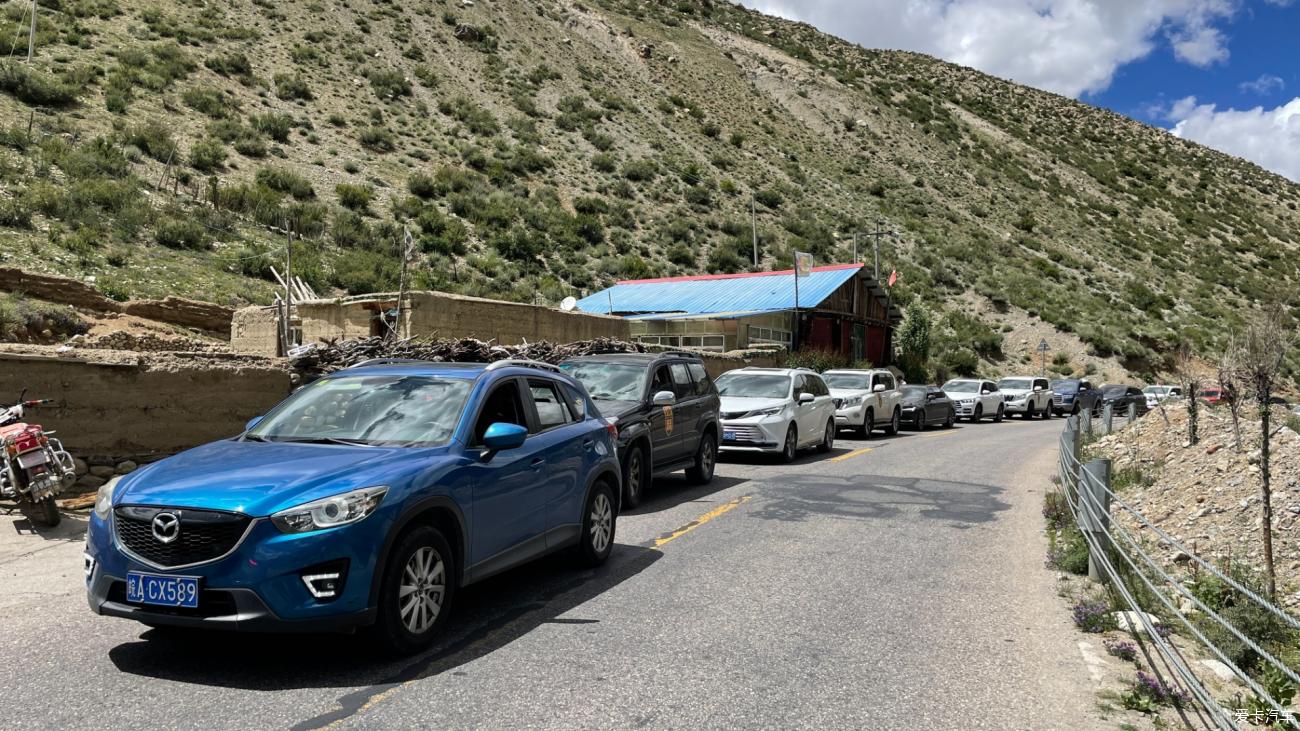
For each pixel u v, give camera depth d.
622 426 10.05
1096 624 5.80
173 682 4.45
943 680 4.78
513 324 22.14
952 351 49.78
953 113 129.25
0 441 7.72
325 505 4.43
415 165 56.69
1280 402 18.97
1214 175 123.81
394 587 4.71
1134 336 54.22
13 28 52.34
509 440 5.46
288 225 21.31
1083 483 7.47
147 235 32.97
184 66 56.84
